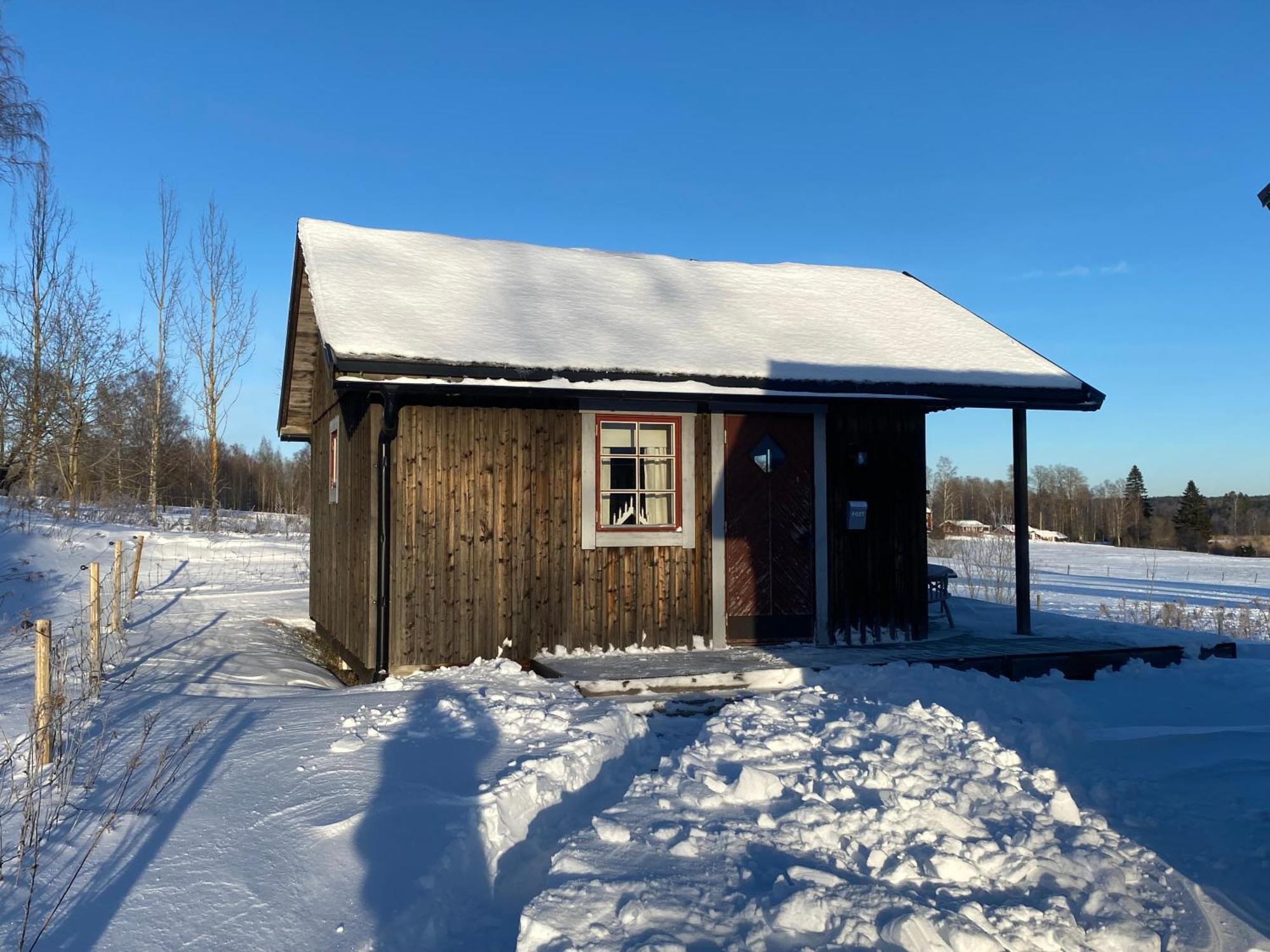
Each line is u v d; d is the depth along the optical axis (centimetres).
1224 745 686
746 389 888
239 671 840
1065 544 5766
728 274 1266
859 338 1071
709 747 523
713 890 354
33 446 2570
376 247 1061
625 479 941
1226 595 2391
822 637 980
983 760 534
